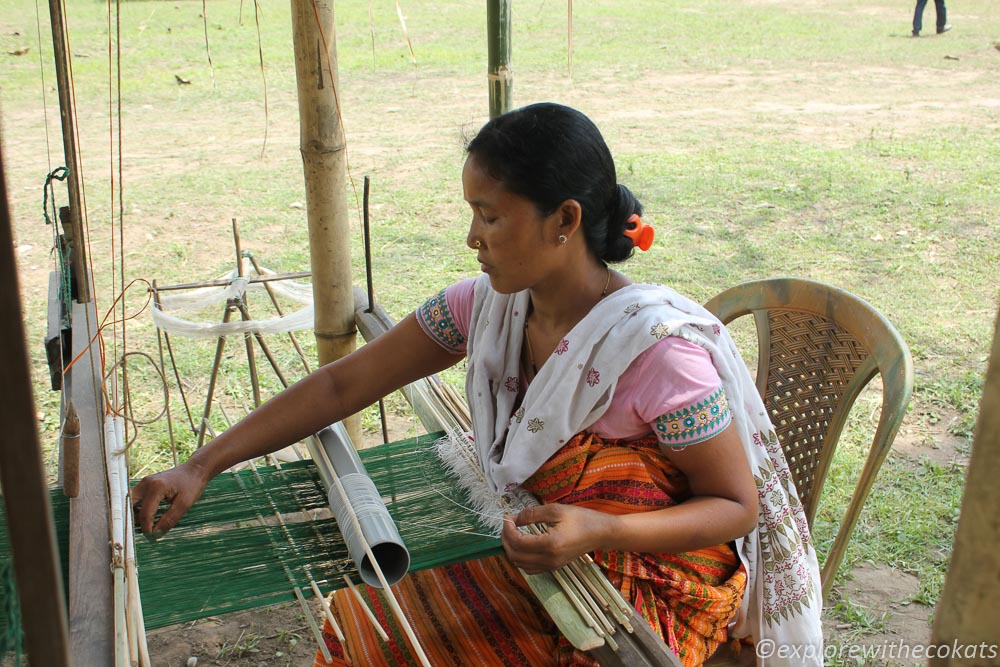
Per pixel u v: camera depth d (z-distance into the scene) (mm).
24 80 9211
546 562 1295
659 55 10859
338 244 2318
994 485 390
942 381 3627
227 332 2553
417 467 1765
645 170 6465
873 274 4707
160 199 6016
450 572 1633
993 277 4660
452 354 1721
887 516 2838
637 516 1360
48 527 525
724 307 1983
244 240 5328
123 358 1720
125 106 8555
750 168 6500
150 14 12969
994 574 395
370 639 1521
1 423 499
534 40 11859
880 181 6168
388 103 8672
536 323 1541
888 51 11008
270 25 12422
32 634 545
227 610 1370
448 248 5195
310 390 1658
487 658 1468
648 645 1240
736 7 14578
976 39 11641
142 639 1172
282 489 1684
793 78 9672
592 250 1441
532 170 1303
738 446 1411
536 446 1466
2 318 483
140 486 1514
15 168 6668
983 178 6227
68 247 2213
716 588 1492
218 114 8336
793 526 1565
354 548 1427
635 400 1407
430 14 13656
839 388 1779
